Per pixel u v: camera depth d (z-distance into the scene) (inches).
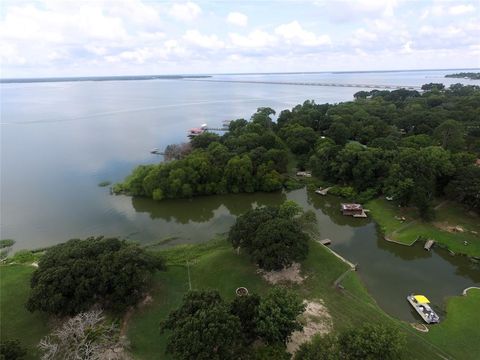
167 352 1400.1
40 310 1701.5
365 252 2474.2
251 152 3855.8
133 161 4677.7
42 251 2508.6
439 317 1831.9
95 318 1552.7
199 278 2090.3
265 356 1334.9
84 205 3312.0
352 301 1894.7
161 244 2588.6
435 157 3009.4
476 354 1552.7
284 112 6102.4
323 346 1376.7
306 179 3772.1
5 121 7775.6
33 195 3553.2
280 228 2046.0
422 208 2733.8
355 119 5329.7
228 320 1384.1
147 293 1926.7
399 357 1337.4
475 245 2449.6
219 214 3120.1
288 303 1517.0
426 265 2320.4
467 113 5167.3
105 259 1807.3
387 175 3272.6
